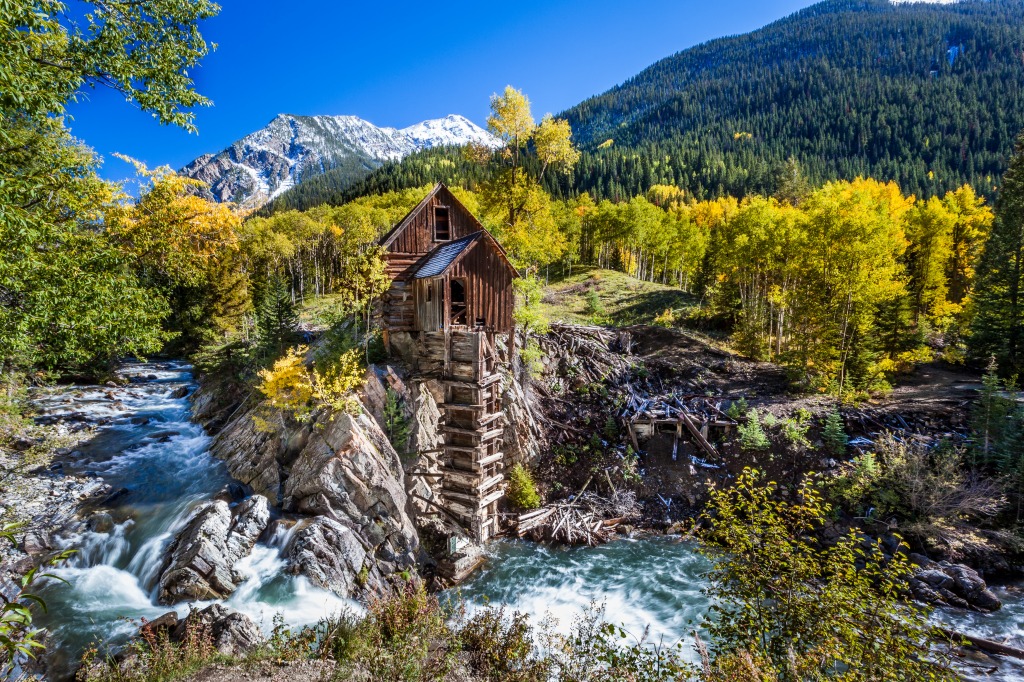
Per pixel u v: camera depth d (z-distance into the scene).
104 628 14.56
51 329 14.69
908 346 36.06
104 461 25.23
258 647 11.62
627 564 21.09
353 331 26.67
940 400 28.86
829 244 31.20
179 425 30.94
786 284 41.19
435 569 20.22
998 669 15.12
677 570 20.61
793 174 97.44
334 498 19.56
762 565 8.77
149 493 22.11
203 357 39.12
